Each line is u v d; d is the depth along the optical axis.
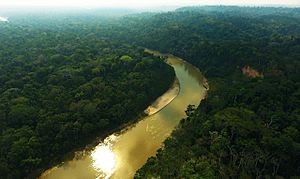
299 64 120.31
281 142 60.19
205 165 55.38
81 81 100.38
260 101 83.81
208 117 76.50
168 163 60.12
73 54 134.00
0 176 57.53
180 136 72.56
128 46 162.50
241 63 128.25
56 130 72.12
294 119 72.25
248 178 54.28
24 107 76.44
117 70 115.44
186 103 103.56
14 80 96.06
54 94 87.81
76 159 69.50
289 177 57.03
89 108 80.88
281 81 98.56
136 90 100.44
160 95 108.88
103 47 158.75
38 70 106.56
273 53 135.38
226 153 60.38
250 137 65.12
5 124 71.38
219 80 119.38
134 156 71.31
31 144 64.94
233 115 72.75
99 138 78.12
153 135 81.12
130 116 89.50
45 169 65.19
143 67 117.38
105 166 67.44
